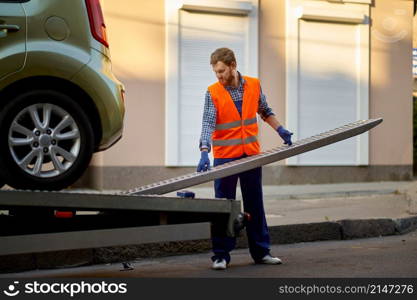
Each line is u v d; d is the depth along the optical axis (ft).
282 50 45.62
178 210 16.87
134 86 41.55
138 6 41.57
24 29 17.49
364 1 47.75
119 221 17.02
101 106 18.48
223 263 19.79
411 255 22.17
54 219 16.37
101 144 18.90
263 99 20.31
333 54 47.21
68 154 17.95
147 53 41.81
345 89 47.65
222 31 43.73
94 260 21.71
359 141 47.91
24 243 15.03
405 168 49.78
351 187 43.47
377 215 29.22
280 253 22.97
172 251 23.18
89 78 18.21
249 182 20.07
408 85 49.88
